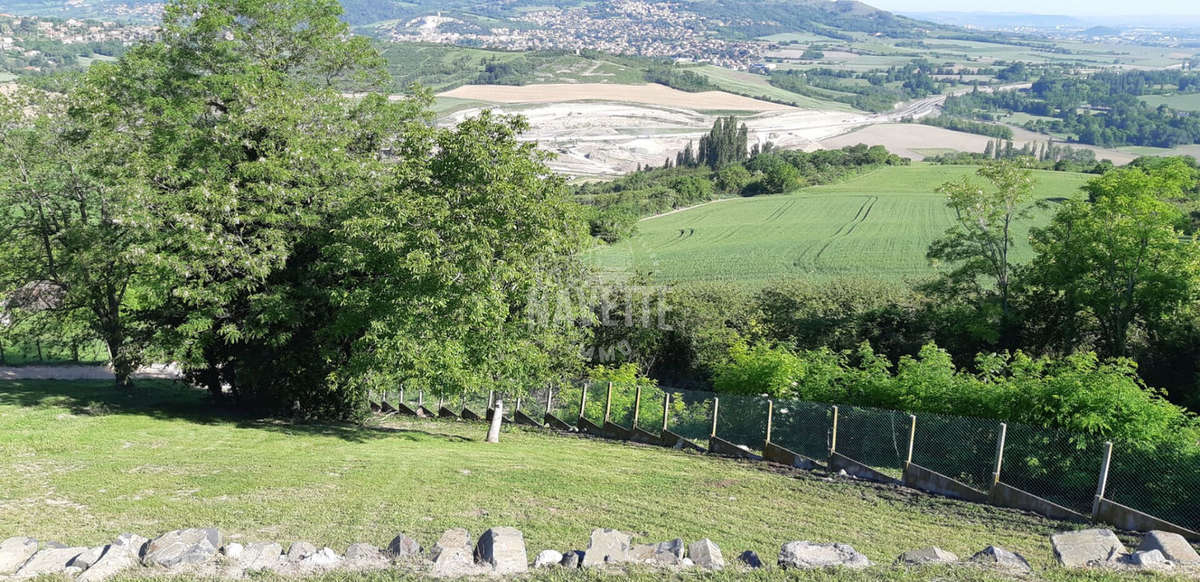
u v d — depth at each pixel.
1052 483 16.78
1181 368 40.03
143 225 25.64
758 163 180.50
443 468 19.23
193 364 26.94
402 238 23.19
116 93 29.77
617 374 33.59
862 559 10.92
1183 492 15.16
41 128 33.34
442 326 23.31
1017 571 10.43
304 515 13.76
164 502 14.49
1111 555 11.04
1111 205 42.22
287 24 30.30
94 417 26.23
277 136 26.86
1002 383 21.55
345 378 27.16
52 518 13.09
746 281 79.38
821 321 51.75
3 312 36.50
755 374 28.75
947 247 49.38
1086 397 18.55
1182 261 39.50
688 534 13.45
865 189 143.00
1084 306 42.31
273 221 25.16
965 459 18.23
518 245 23.77
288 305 25.48
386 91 32.12
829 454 21.27
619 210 90.75
